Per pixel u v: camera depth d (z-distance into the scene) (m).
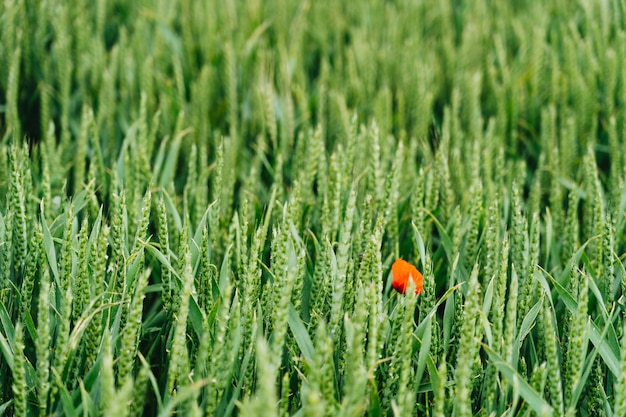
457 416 1.30
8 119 1.89
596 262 1.53
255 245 1.40
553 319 1.45
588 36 2.45
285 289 1.29
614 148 1.90
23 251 1.45
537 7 2.83
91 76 2.23
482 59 2.59
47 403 1.36
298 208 1.57
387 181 1.57
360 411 1.29
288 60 2.32
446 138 1.86
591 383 1.43
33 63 2.20
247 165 1.92
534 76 2.30
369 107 2.20
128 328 1.31
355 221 1.61
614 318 1.48
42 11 2.23
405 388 1.31
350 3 2.92
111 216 1.60
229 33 2.49
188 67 2.36
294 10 2.79
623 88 2.17
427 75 2.32
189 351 1.43
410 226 1.68
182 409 1.31
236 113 2.17
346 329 1.34
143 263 1.50
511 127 2.17
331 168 1.56
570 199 1.62
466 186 1.80
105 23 2.64
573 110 2.26
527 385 1.32
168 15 2.54
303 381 1.34
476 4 2.82
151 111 2.09
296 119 2.18
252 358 1.36
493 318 1.40
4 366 1.40
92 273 1.42
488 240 1.51
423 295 1.43
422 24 2.95
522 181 1.78
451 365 1.44
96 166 1.76
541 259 1.65
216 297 1.43
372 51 2.43
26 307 1.41
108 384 1.25
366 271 1.43
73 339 1.33
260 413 1.18
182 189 1.90
